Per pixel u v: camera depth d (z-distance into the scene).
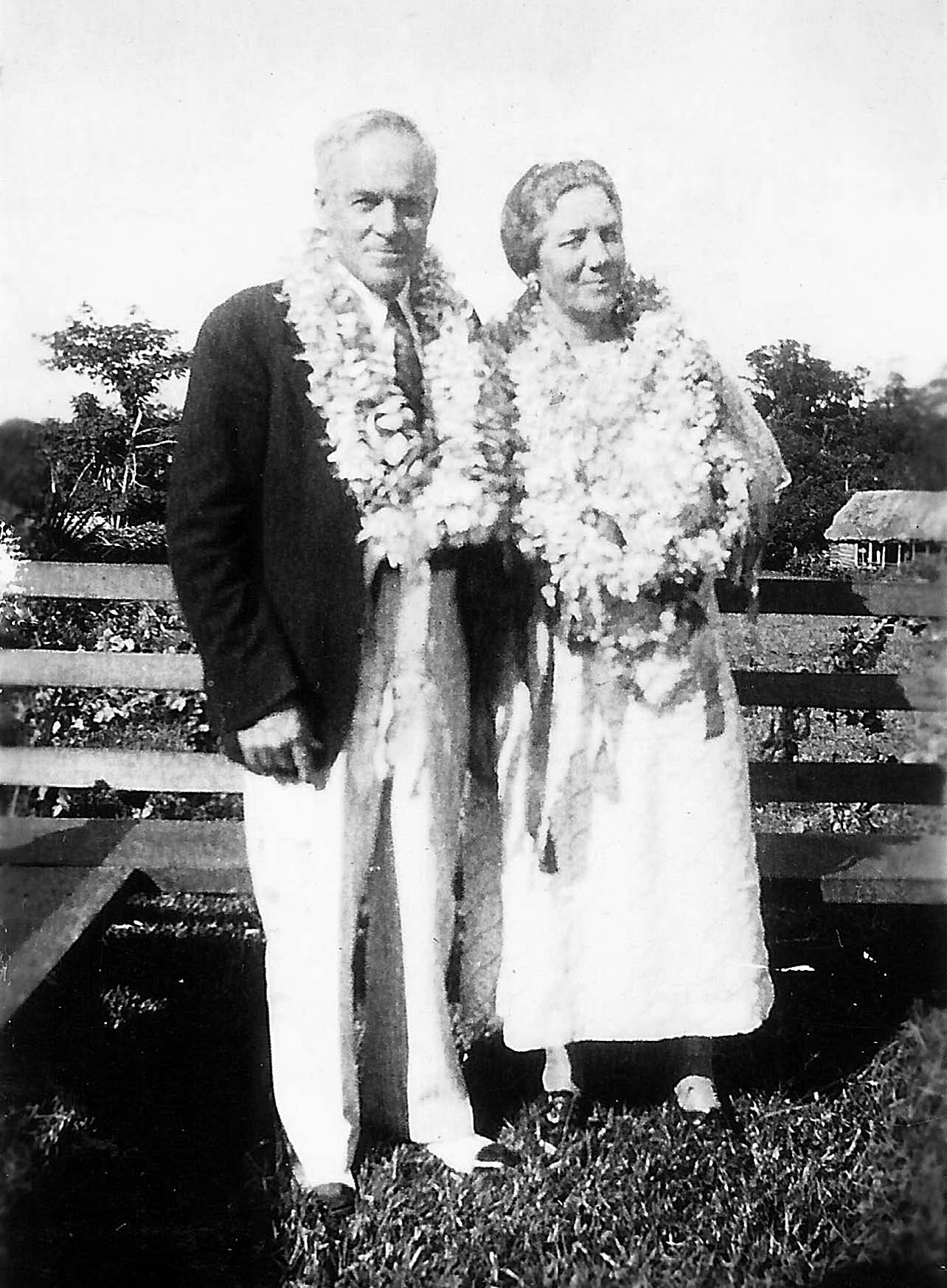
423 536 1.91
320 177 1.96
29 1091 2.11
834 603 2.26
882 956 2.25
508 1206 1.97
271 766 1.91
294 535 1.89
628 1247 1.96
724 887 2.06
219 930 2.26
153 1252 2.01
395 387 1.91
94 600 2.29
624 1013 2.06
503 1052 2.08
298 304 1.90
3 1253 2.02
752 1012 2.07
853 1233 2.02
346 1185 1.96
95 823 2.36
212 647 1.88
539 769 2.03
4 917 2.27
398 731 1.94
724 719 2.07
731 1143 2.06
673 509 1.98
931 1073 2.15
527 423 1.97
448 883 2.00
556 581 1.98
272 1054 1.99
